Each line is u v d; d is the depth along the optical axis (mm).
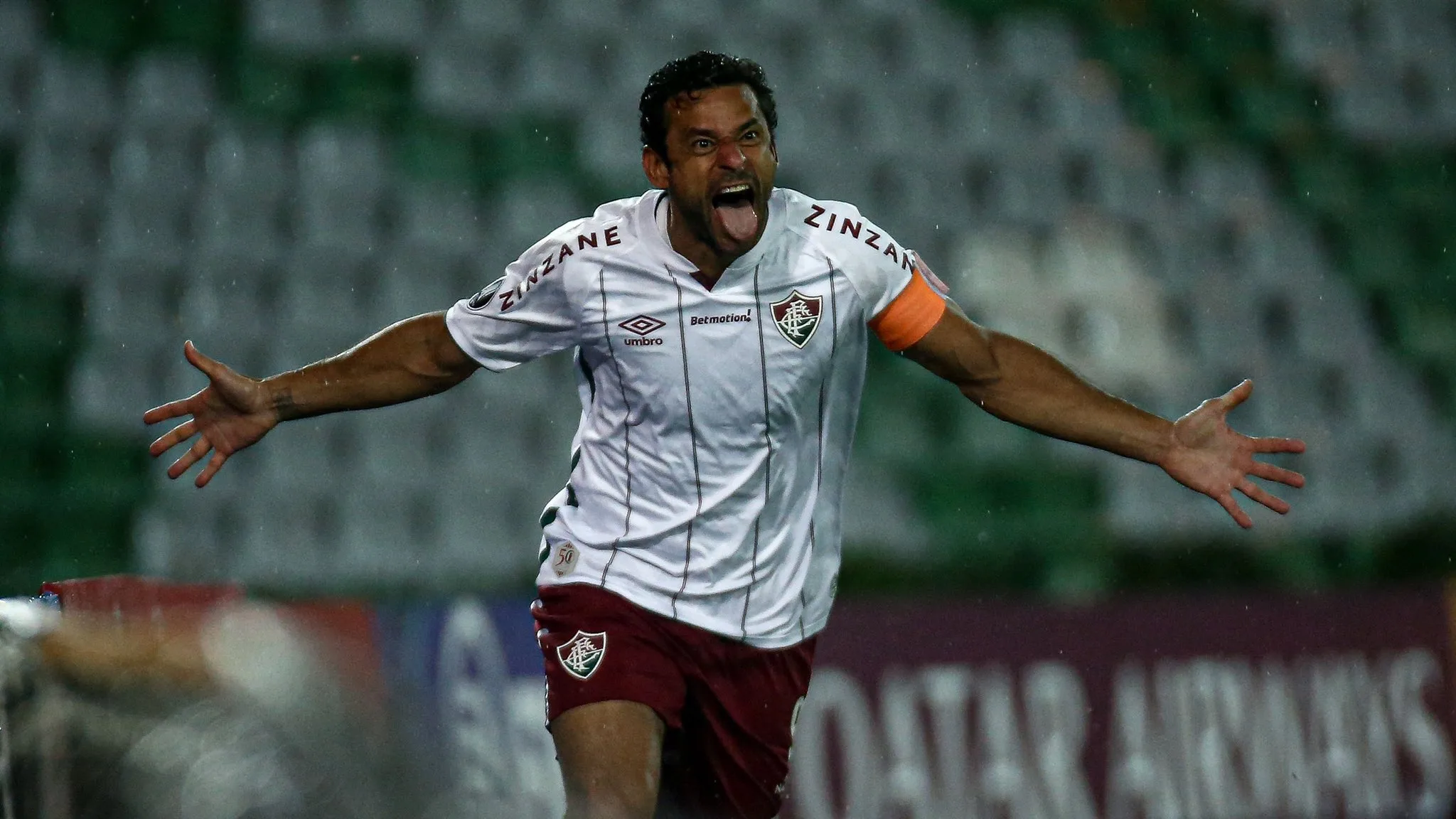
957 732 21391
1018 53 41125
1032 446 32406
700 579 10438
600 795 9914
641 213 10242
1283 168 40375
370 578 29375
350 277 34219
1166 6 43219
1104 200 38594
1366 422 35281
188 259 34062
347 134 36562
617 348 10227
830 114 39062
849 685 21219
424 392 10680
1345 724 22672
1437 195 40500
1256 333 36688
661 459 10383
